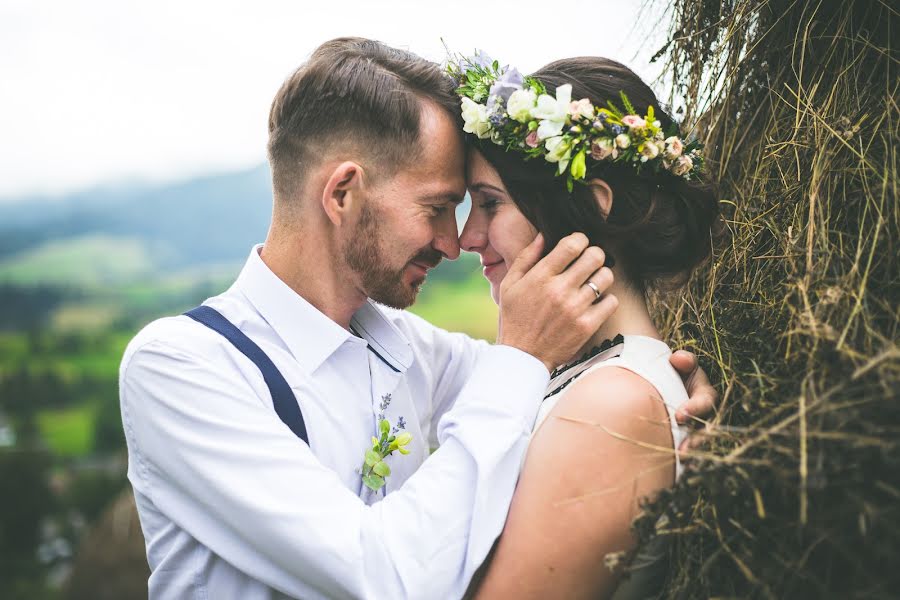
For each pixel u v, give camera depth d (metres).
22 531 16.75
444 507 1.23
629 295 1.39
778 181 1.40
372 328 1.63
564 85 1.27
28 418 28.45
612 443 1.16
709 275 1.49
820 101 1.37
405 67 1.47
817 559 0.95
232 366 1.41
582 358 1.35
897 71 1.26
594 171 1.32
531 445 1.24
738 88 1.57
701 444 1.12
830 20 1.39
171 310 59.88
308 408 1.44
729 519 1.03
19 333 50.59
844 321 1.06
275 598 1.36
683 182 1.35
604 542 1.15
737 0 1.53
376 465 1.45
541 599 1.16
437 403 1.86
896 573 0.87
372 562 1.21
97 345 48.91
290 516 1.25
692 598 1.10
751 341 1.25
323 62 1.47
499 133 1.32
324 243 1.48
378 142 1.42
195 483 1.32
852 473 0.91
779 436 1.00
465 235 1.46
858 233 1.19
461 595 1.21
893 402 0.90
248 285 1.52
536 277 1.30
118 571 5.53
